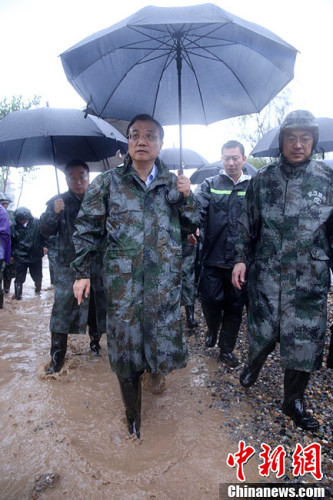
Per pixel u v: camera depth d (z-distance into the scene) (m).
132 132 2.15
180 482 1.96
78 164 3.07
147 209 2.14
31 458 2.12
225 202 3.18
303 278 2.20
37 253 6.25
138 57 2.50
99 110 2.65
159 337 2.13
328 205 2.20
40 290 6.66
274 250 2.27
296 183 2.22
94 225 2.21
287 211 2.23
